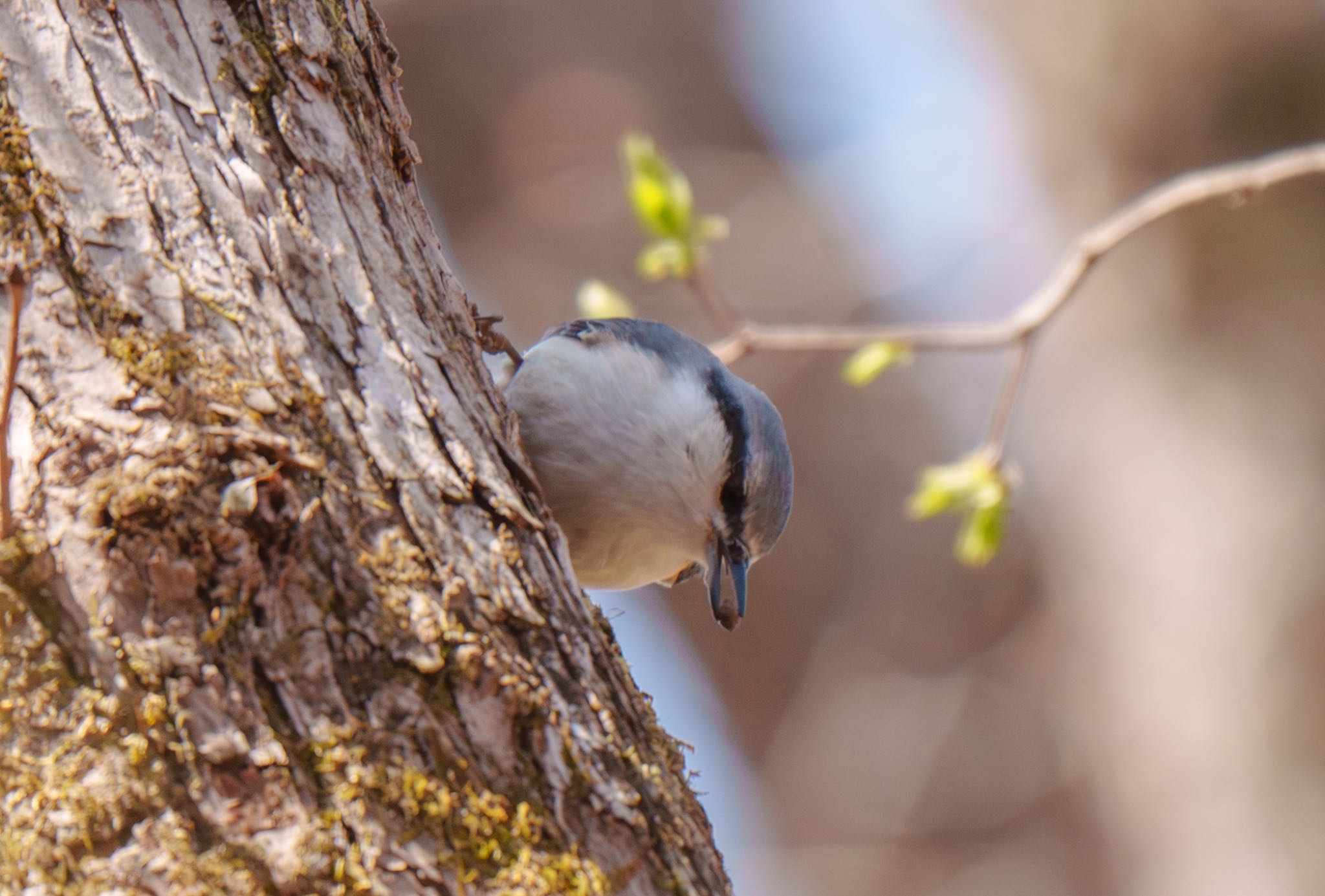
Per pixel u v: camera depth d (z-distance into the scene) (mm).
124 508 4309
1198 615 13055
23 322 4543
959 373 16797
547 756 4578
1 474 4148
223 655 4301
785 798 16000
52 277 4602
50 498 4367
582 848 4500
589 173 16266
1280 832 12328
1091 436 14148
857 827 15656
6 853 4129
